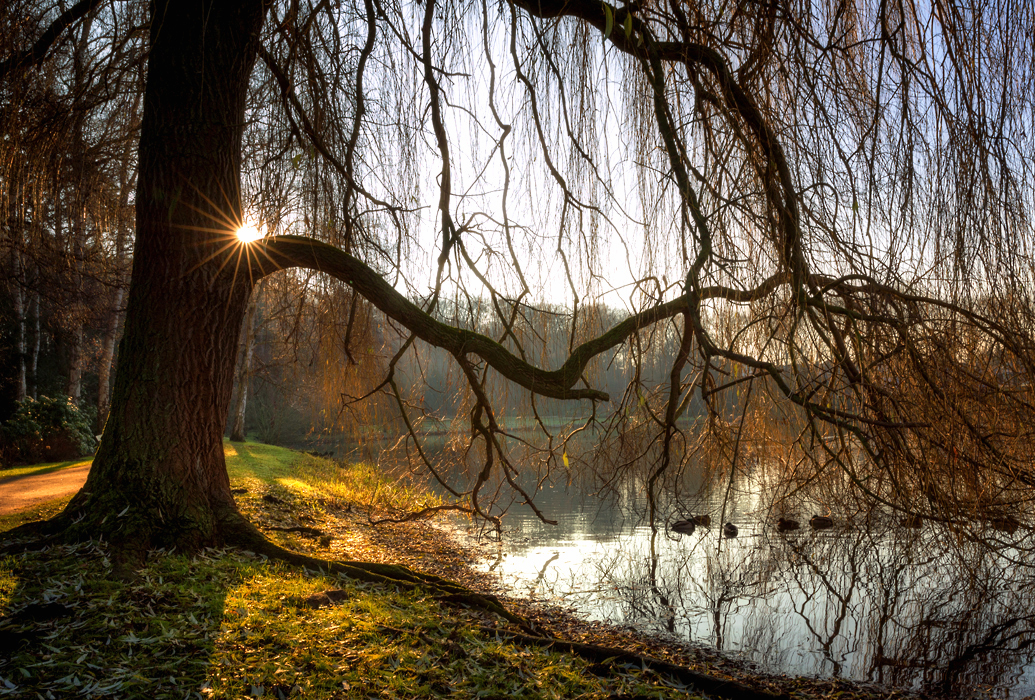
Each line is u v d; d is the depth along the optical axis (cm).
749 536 948
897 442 465
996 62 423
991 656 546
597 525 1059
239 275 540
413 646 376
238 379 2180
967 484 474
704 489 797
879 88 411
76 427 1702
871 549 788
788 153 444
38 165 596
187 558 461
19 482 1041
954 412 448
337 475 1436
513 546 932
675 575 785
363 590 470
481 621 459
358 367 724
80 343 1834
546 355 643
